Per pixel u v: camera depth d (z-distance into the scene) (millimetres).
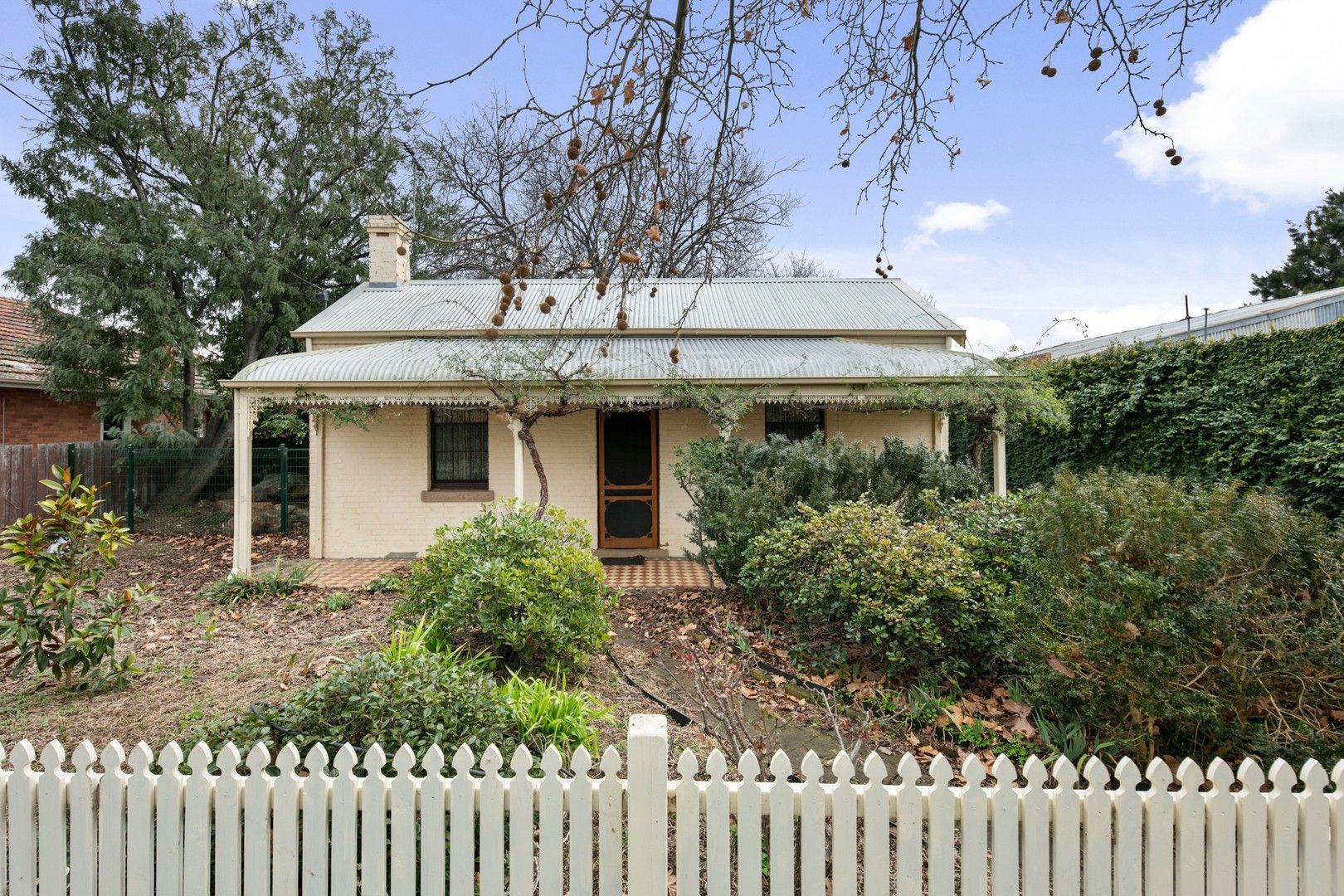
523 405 10039
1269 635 3898
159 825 2504
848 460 7859
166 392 15367
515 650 5402
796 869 3121
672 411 12016
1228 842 2412
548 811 2467
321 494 11711
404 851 2473
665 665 6230
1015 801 2436
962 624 5465
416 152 16016
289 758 2492
